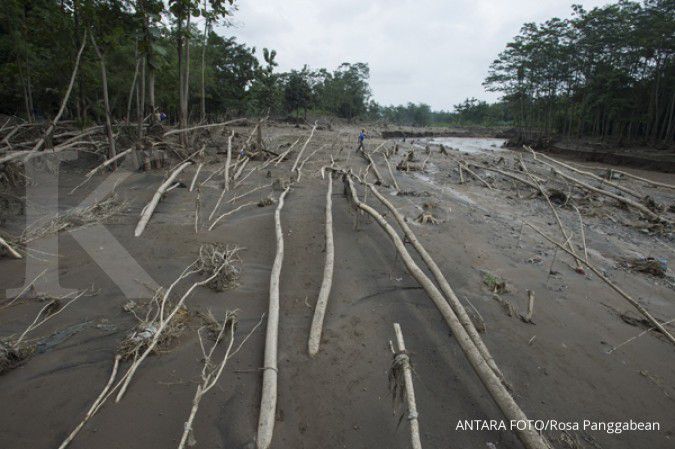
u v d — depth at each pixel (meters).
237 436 2.83
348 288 5.07
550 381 3.57
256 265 5.61
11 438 2.72
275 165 14.27
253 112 31.70
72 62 12.60
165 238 6.44
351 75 62.56
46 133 9.98
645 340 4.29
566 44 32.91
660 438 3.01
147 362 3.53
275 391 3.17
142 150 11.41
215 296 4.70
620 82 29.06
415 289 5.09
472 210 9.33
